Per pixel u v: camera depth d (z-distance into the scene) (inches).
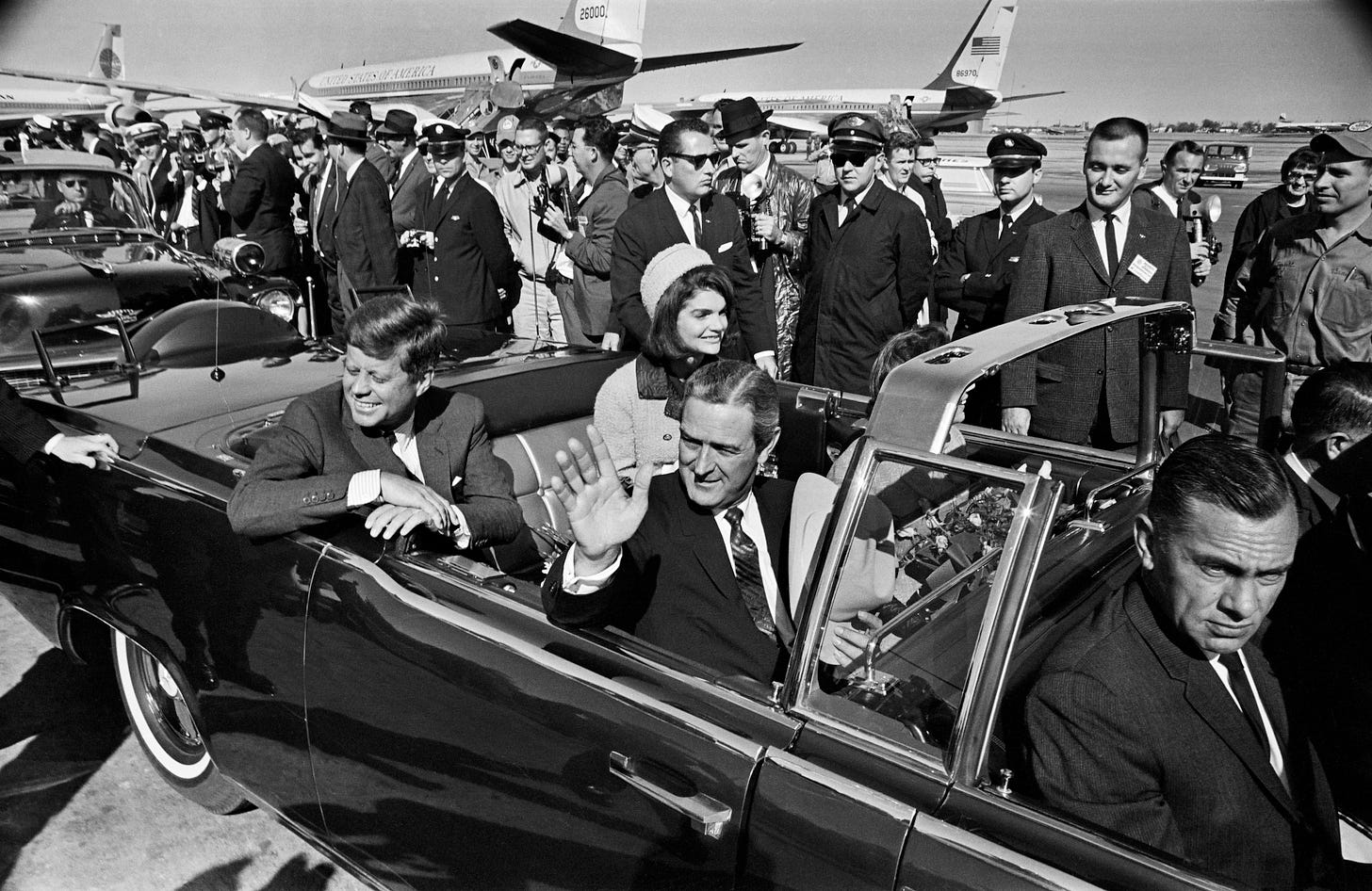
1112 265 146.9
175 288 160.9
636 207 176.6
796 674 61.1
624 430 115.3
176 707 110.4
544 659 70.1
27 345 133.1
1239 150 1127.6
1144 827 57.4
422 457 95.7
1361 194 149.0
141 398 113.6
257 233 290.2
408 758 78.4
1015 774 61.2
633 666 68.0
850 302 185.2
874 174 183.3
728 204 182.1
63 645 114.8
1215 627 58.2
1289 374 161.0
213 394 114.9
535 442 115.4
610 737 65.5
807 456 117.7
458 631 74.5
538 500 113.3
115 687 134.8
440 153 222.7
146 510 96.2
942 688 62.0
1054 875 50.2
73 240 176.1
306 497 83.5
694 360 110.8
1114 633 61.6
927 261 183.9
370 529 81.7
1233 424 107.9
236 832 109.0
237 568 88.7
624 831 65.6
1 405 101.3
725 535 78.9
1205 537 56.3
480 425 100.0
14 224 180.9
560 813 69.2
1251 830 60.1
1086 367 98.8
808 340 199.0
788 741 60.6
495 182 270.8
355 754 82.7
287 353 134.3
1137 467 102.7
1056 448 104.3
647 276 129.0
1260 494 55.4
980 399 96.0
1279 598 85.5
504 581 78.7
